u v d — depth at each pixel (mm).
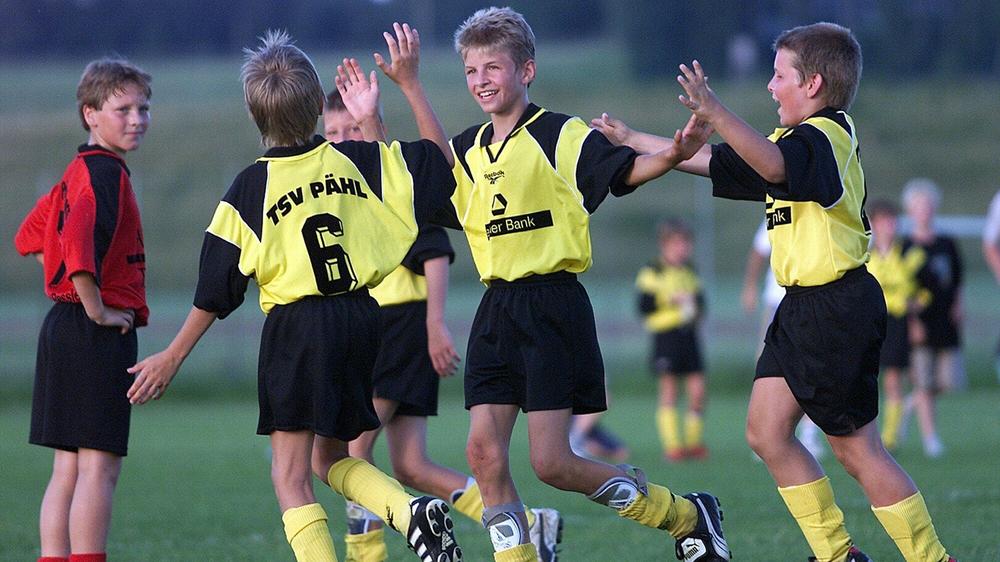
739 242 112688
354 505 19094
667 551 21031
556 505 27172
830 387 15875
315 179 15414
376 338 15773
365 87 16859
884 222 37031
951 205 123000
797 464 16438
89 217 17188
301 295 15164
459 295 109750
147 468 35844
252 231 15219
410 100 16578
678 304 38906
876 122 156625
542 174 16156
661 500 16641
